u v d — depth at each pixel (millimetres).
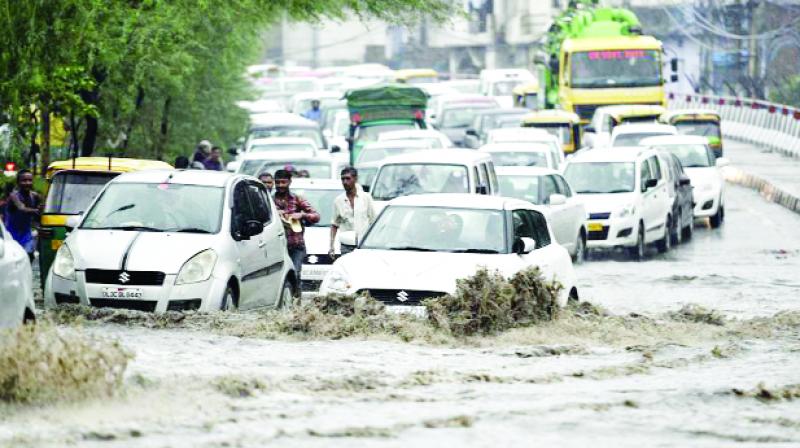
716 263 58656
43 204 48906
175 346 27562
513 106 147750
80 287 33344
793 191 86562
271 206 38938
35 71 53375
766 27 144250
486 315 30344
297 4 66312
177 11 67312
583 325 31578
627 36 114250
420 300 31828
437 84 163625
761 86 144000
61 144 80000
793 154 116938
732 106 142375
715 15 153375
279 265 38375
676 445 19016
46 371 21172
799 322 33719
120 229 35062
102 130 81625
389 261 32844
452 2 68875
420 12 68438
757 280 50531
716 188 75625
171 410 20484
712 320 34000
